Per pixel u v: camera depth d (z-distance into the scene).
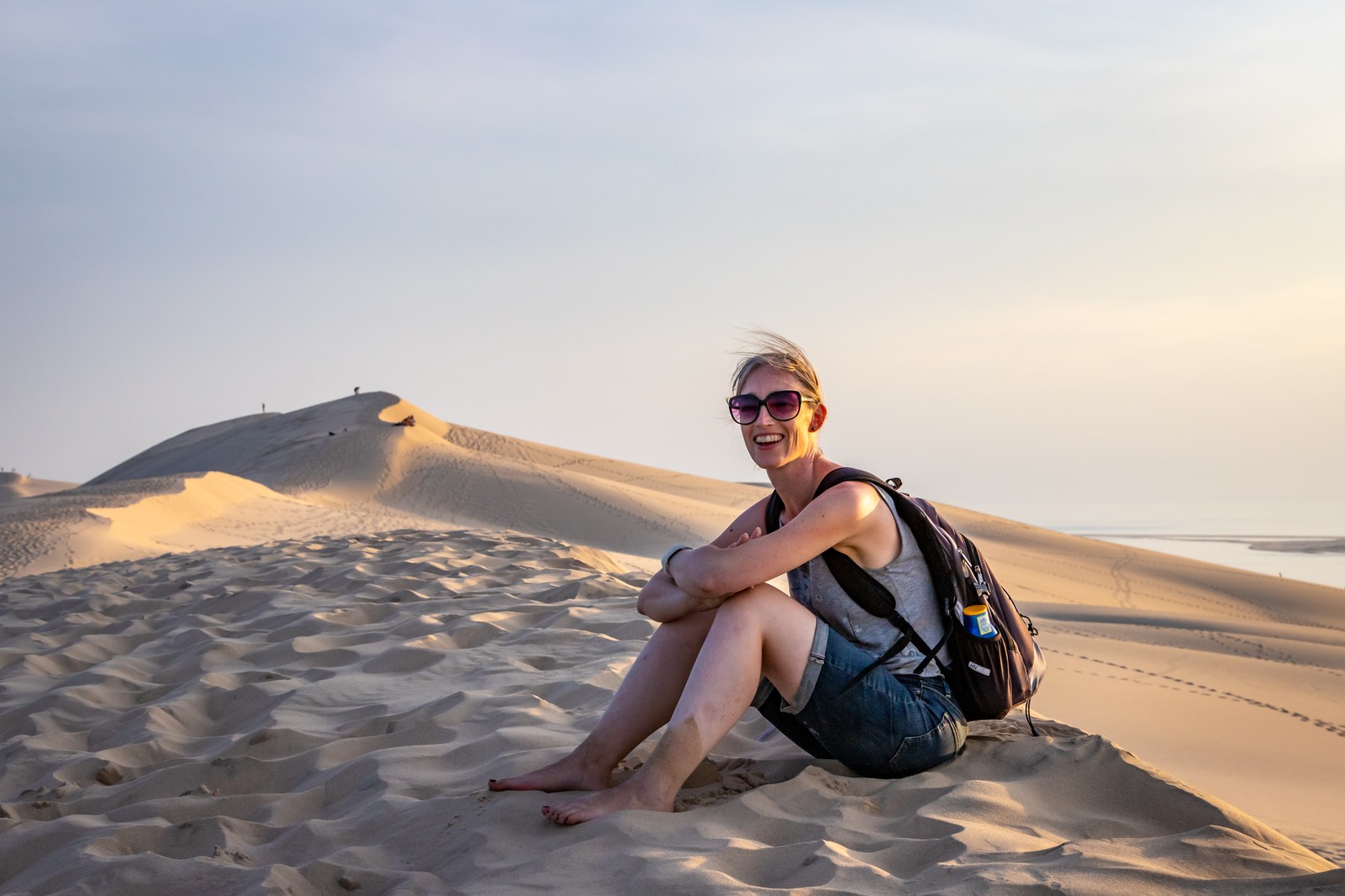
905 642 2.54
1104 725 12.87
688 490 63.34
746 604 2.47
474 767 2.92
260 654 4.52
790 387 2.61
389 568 6.72
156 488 26.83
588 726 3.19
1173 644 23.25
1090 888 1.74
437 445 55.28
